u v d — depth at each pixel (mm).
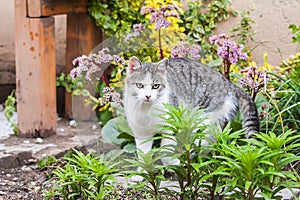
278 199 1678
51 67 2559
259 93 2348
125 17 2725
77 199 1884
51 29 2535
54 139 2541
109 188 1824
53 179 2170
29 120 2551
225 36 2348
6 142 2502
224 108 2195
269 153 1626
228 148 1639
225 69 2455
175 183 2004
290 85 2285
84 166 1808
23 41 2506
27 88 2533
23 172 2268
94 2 2697
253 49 2727
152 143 2127
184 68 2168
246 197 1671
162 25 2238
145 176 1745
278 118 2209
